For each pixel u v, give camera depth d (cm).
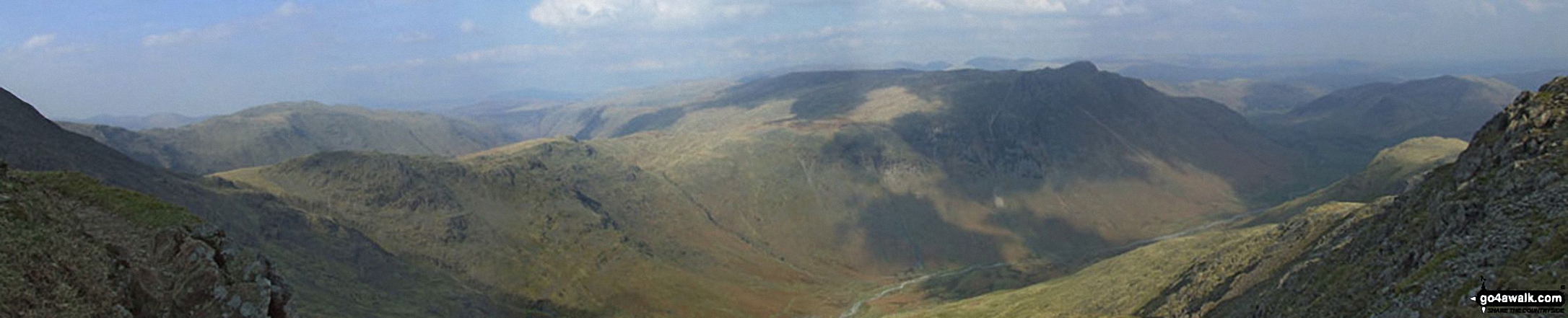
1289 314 8538
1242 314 10388
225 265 5150
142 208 5203
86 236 4759
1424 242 6894
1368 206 10975
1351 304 7312
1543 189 5988
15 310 3944
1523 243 5575
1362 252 8544
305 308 17075
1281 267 11156
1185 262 18112
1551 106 6938
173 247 4969
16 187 4750
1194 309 12569
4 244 4206
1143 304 15375
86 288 4400
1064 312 18738
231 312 4894
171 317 4672
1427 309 5759
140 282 4706
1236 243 15412
